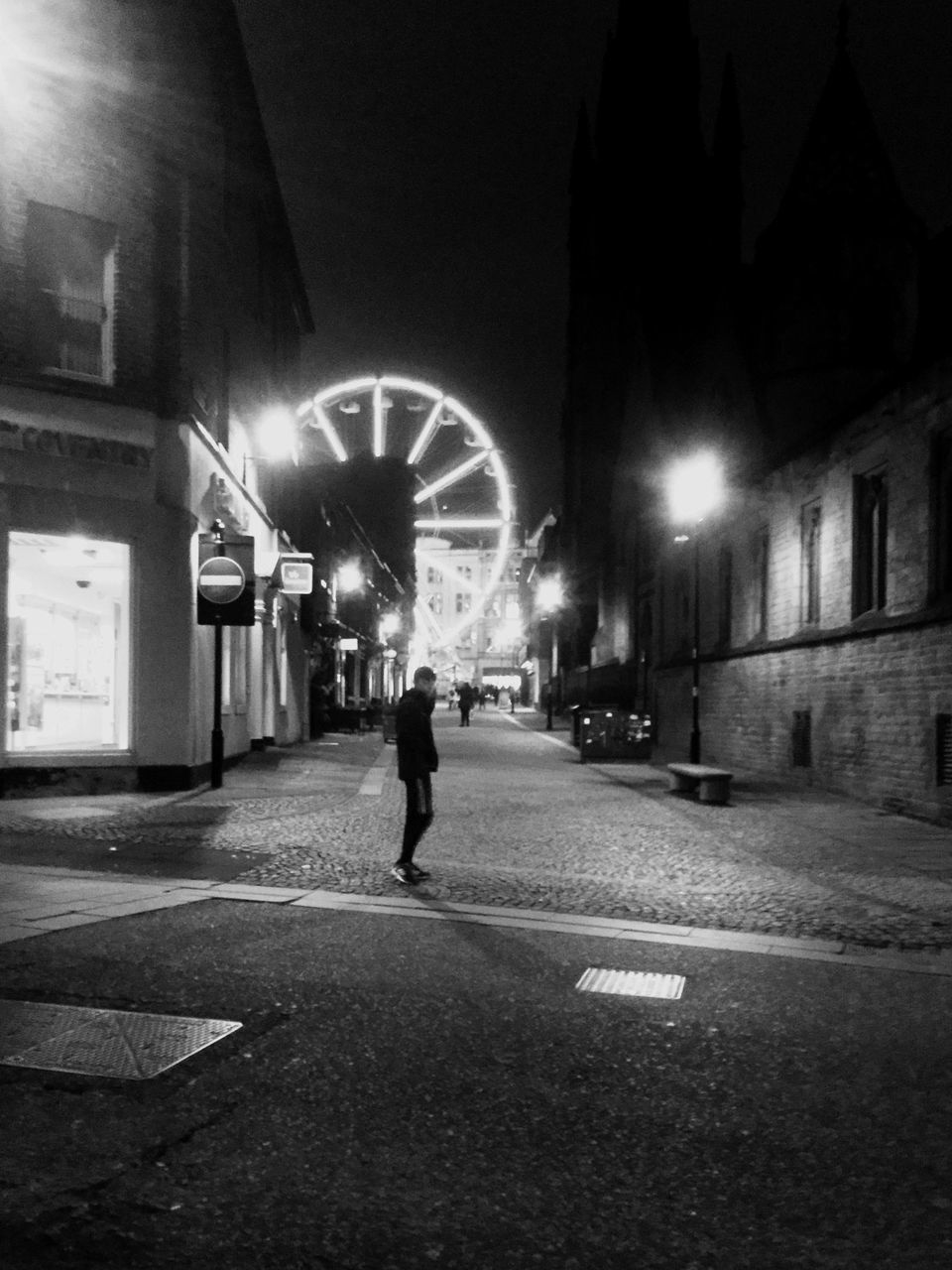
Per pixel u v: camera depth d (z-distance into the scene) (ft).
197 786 59.36
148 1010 19.62
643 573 139.85
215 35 63.46
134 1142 14.14
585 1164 13.88
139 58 55.93
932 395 52.26
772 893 33.06
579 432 239.91
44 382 52.49
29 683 52.80
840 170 106.11
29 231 52.75
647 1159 14.06
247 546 57.62
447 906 29.91
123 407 54.95
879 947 26.58
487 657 446.60
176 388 56.90
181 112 57.72
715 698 92.48
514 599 461.37
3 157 51.21
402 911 29.09
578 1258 11.59
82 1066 16.76
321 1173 13.44
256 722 86.79
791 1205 12.88
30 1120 14.74
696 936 27.12
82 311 54.65
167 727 56.29
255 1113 15.23
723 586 93.71
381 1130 14.79
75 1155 13.70
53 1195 12.65
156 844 39.37
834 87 108.27
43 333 53.52
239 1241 11.76
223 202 68.13
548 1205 12.78
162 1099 15.58
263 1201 12.69
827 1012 20.83
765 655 78.18
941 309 96.89
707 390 112.78
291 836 42.27
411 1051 18.01
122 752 54.95
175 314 57.26
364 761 88.38
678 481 84.74
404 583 261.65
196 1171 13.39
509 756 101.65
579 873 36.06
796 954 25.44
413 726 33.83
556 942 26.12
